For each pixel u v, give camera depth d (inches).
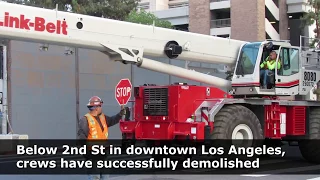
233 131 416.2
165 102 425.4
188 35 448.8
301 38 540.7
